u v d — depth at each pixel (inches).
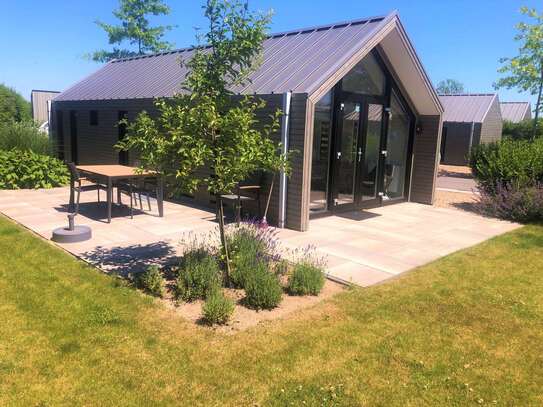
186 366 137.6
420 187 453.4
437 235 316.5
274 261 227.1
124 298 183.2
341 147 370.9
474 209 425.4
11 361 136.3
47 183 460.8
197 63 194.1
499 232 331.3
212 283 188.1
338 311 180.2
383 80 403.5
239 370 136.7
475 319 175.9
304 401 123.3
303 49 363.6
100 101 493.7
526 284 216.1
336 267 237.5
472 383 134.0
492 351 152.2
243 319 171.2
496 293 203.2
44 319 162.9
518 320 175.9
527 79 754.2
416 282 216.1
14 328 155.9
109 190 310.5
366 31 344.8
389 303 189.2
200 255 209.9
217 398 123.6
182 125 183.8
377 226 339.6
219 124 182.7
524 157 407.5
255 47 195.5
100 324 160.9
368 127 396.5
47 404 118.6
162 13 1133.1
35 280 199.2
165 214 348.8
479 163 438.0
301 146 304.0
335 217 367.9
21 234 273.6
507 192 389.7
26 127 497.0
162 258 236.1
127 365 137.0
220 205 204.5
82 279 202.1
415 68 389.4
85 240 265.6
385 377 135.5
